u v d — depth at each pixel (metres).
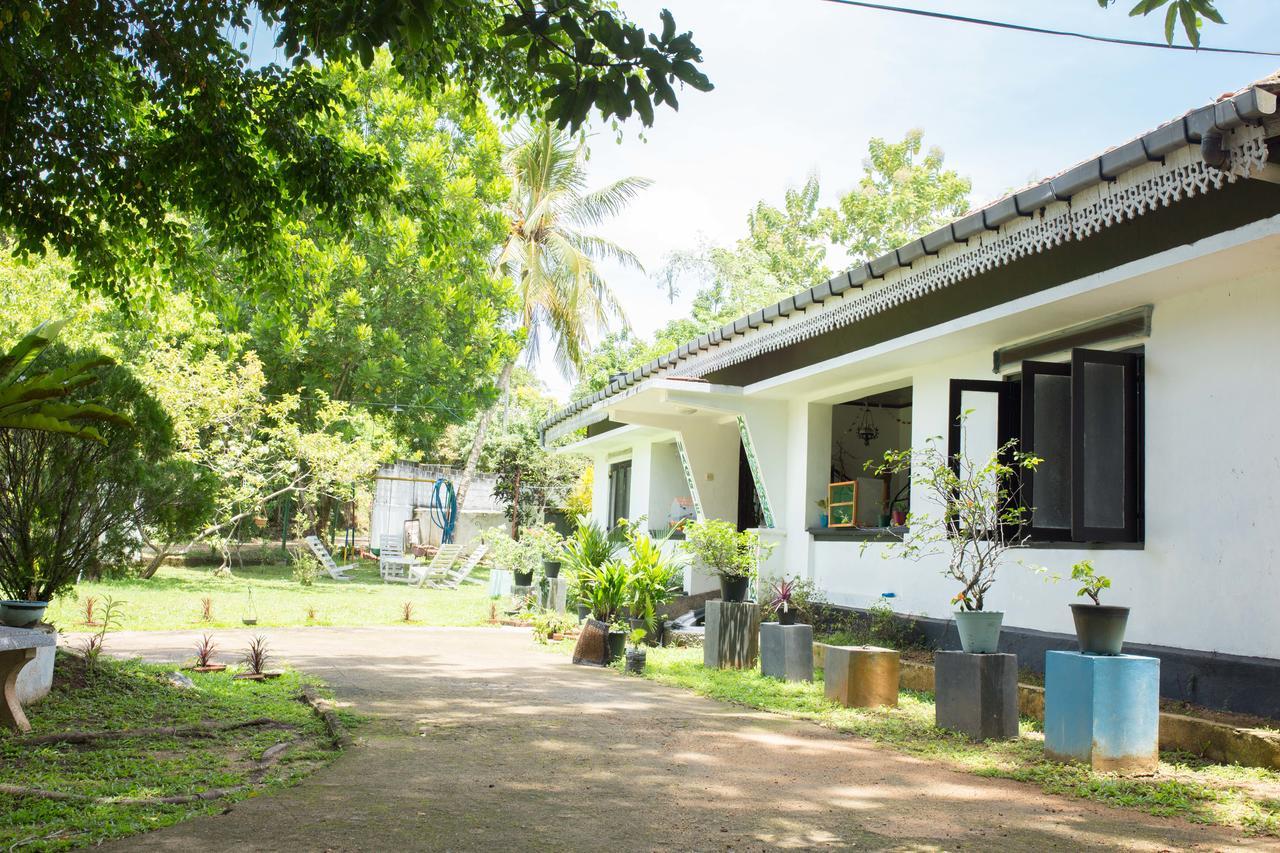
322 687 8.06
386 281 25.06
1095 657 5.70
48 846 3.73
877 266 8.95
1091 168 6.52
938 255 8.45
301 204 9.39
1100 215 6.74
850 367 11.04
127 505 7.76
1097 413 7.87
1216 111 5.46
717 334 12.17
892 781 5.40
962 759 6.00
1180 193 6.20
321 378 24.97
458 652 11.55
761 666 9.83
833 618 11.76
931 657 9.66
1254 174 5.58
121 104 9.12
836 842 4.14
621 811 4.54
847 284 9.49
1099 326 8.36
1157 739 5.64
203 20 7.75
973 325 8.81
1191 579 7.36
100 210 9.23
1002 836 4.30
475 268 25.20
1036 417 8.41
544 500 32.59
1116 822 4.58
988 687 6.62
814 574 12.80
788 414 13.59
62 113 8.53
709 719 7.33
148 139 9.11
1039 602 8.92
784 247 33.88
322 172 9.03
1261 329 6.96
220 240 9.59
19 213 8.89
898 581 11.02
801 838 4.19
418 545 30.59
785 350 12.66
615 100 4.07
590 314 28.33
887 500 12.85
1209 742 6.02
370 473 23.81
